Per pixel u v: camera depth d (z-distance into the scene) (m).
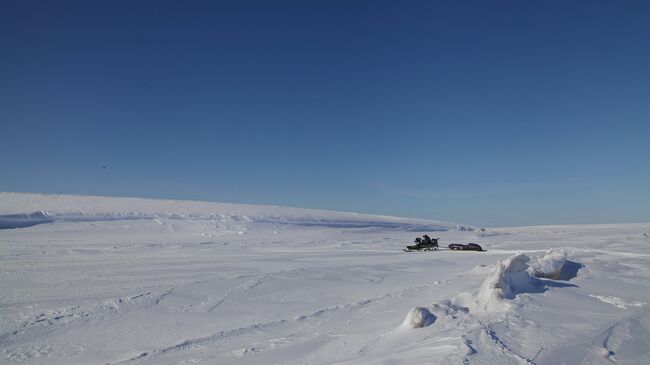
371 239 35.94
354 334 6.18
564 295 7.19
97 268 15.00
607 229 56.84
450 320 5.80
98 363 5.74
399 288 10.33
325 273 13.11
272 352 5.60
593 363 4.23
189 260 17.84
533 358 4.18
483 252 20.81
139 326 7.48
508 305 6.21
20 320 7.86
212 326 7.41
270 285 11.15
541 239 33.16
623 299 7.11
